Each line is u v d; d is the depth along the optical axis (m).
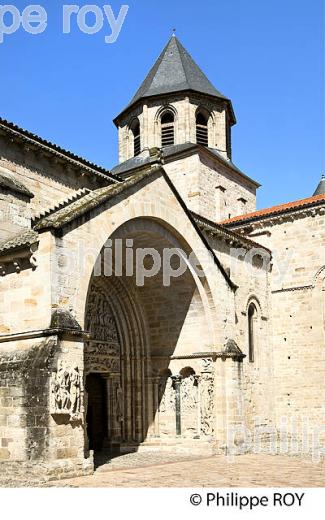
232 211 39.91
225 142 40.06
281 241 33.53
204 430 23.92
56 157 22.92
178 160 37.81
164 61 40.84
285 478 16.58
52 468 15.06
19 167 21.70
